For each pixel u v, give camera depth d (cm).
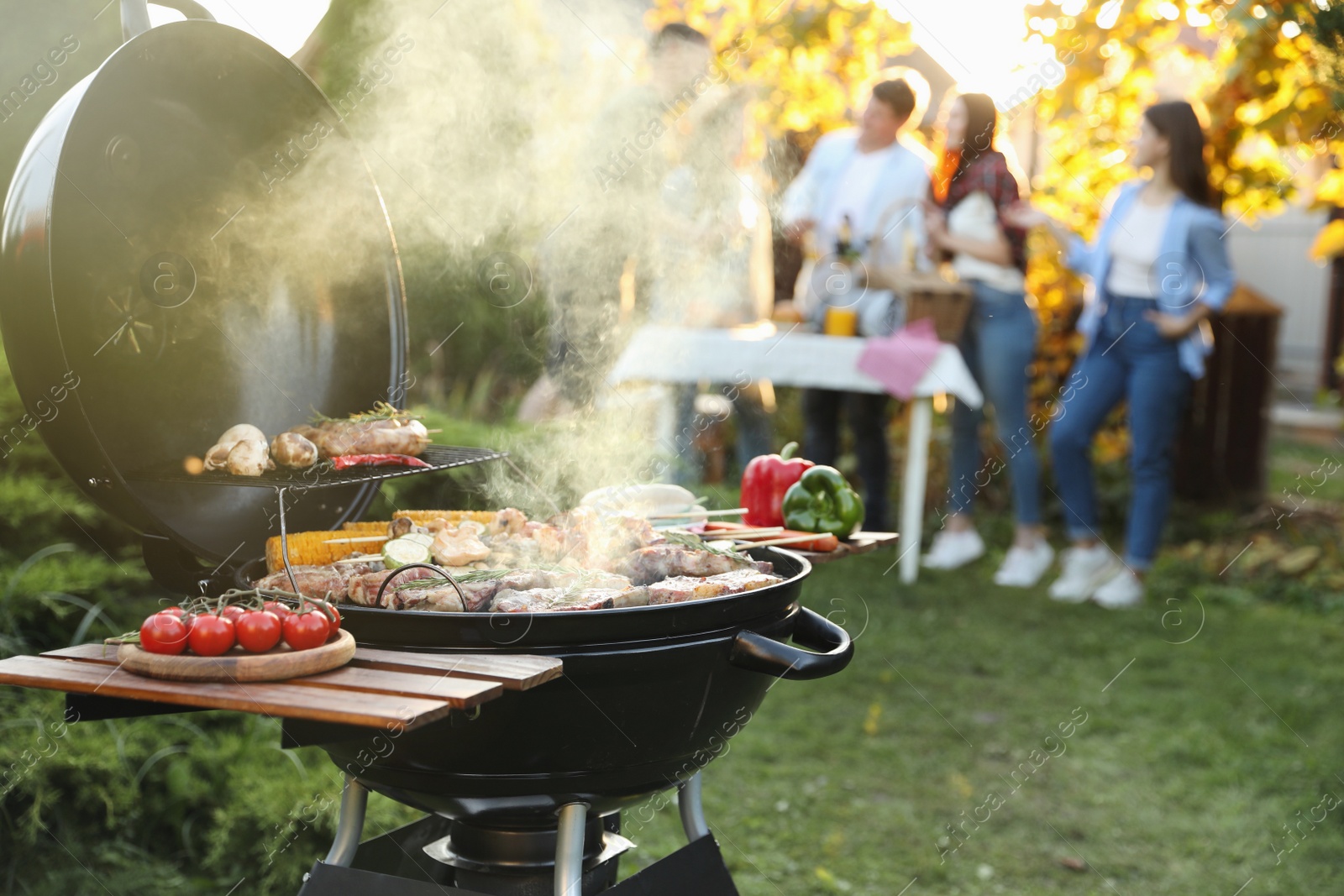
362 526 181
